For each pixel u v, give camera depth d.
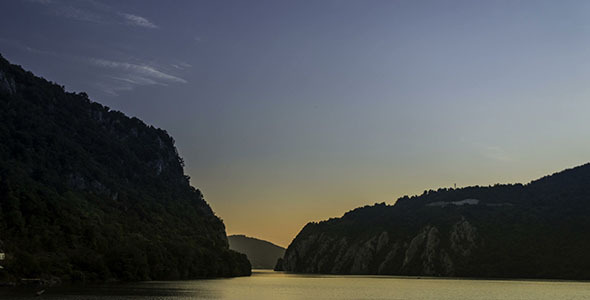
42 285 182.50
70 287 181.00
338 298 190.00
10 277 179.62
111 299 145.62
